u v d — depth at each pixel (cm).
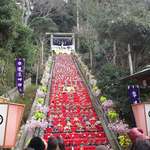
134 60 1923
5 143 651
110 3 2514
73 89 2267
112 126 1233
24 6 3247
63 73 2981
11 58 1858
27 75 2638
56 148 591
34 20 4341
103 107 1527
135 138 625
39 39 3994
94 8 3192
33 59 2417
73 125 1467
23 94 1967
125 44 1981
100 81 1797
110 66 1791
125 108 1378
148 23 1850
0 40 1634
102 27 2336
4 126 653
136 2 2333
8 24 1564
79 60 3638
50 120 1512
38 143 588
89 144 1267
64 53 4619
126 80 1397
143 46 1895
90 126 1456
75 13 5709
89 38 3128
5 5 1545
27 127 1252
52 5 4741
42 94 1895
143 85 1241
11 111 662
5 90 1716
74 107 1789
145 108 859
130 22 1858
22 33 1817
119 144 1166
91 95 2016
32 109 1611
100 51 2877
